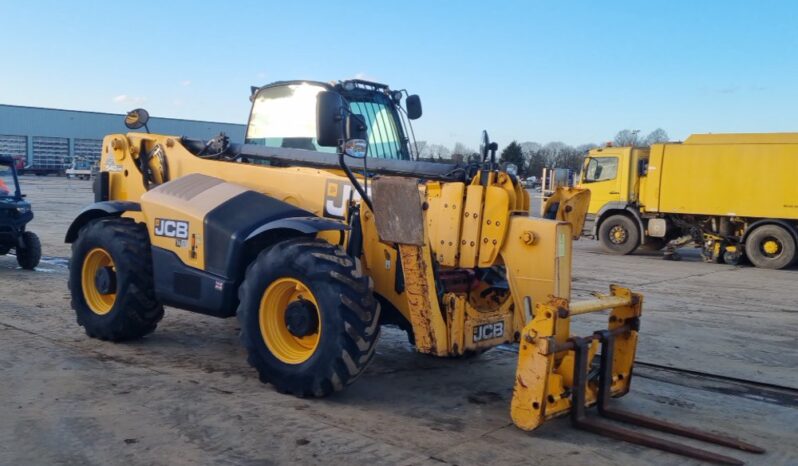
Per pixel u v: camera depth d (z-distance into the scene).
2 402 4.70
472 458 4.04
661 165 16.06
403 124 7.15
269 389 5.12
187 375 5.43
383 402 4.97
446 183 5.35
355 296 4.64
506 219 5.09
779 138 14.87
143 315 6.09
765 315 9.05
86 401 4.77
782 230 14.55
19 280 9.52
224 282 5.28
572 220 5.46
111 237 6.04
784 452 4.38
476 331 4.91
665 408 5.15
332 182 5.44
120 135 7.03
